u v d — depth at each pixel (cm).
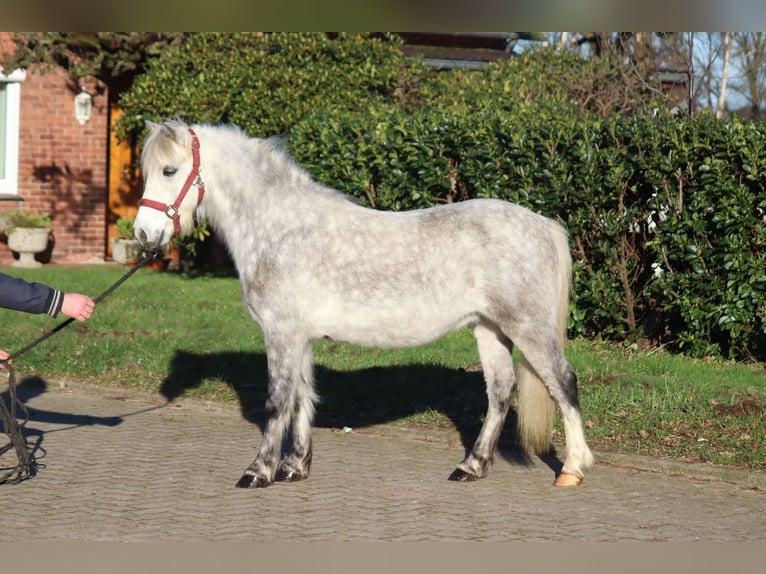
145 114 1638
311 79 1647
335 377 992
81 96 1950
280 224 671
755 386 938
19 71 1928
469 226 652
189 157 672
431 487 663
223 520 584
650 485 677
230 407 915
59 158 1966
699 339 1090
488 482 678
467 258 649
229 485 664
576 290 1167
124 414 895
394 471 707
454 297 653
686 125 1067
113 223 2092
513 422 838
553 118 1230
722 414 835
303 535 557
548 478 691
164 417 884
